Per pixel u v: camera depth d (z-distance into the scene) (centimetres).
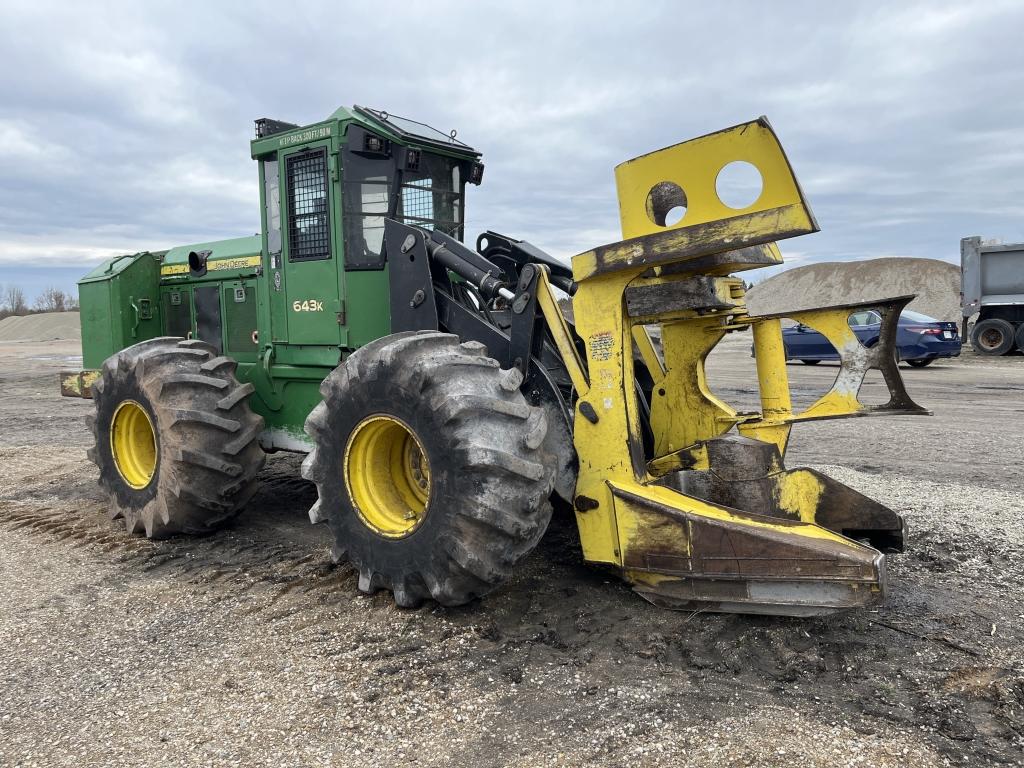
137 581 435
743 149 311
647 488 361
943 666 316
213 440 481
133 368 500
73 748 267
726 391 1270
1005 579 417
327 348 513
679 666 317
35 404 1310
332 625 365
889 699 290
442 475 342
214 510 491
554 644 338
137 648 346
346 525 390
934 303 4231
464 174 552
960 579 418
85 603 402
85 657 338
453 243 439
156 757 261
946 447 803
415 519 379
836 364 1789
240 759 259
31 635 362
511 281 496
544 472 344
